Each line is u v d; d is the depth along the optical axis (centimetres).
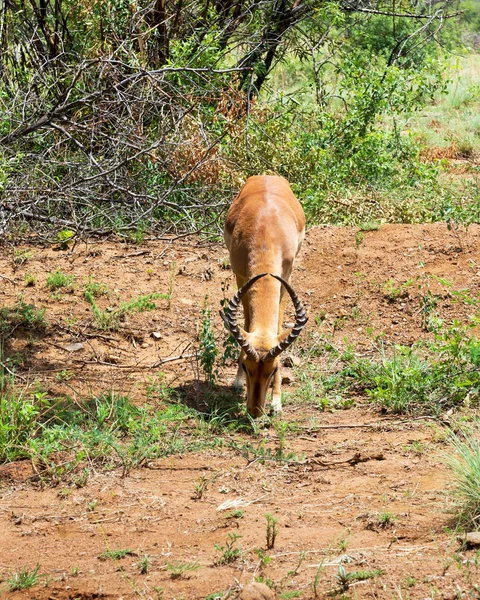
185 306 1727
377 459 1082
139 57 2300
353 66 2748
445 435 1119
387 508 919
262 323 1266
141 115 2108
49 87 2122
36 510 980
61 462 1110
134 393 1368
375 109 2614
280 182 1532
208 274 1850
